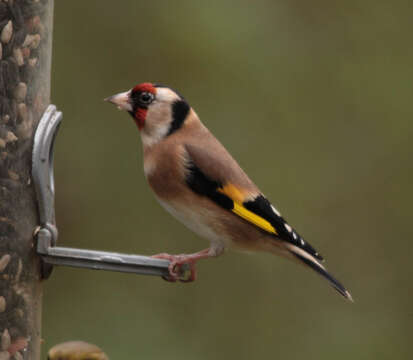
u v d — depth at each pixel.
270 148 13.74
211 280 13.16
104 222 13.01
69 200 13.02
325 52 14.25
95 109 13.24
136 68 13.47
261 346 12.91
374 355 13.19
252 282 13.29
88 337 12.16
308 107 14.07
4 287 7.95
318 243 13.75
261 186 13.62
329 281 9.02
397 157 14.27
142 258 8.07
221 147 9.28
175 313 12.66
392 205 14.06
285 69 13.97
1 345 7.98
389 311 13.58
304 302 13.28
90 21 13.45
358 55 14.52
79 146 13.12
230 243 9.14
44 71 8.18
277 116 13.85
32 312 8.06
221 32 13.65
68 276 12.52
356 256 13.88
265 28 13.97
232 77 13.73
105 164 13.14
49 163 8.05
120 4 13.54
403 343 13.34
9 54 7.98
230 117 13.70
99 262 7.91
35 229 7.92
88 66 13.34
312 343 13.10
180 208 9.12
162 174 9.07
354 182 14.02
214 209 9.03
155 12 13.55
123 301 12.48
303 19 14.30
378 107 14.36
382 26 14.55
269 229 9.07
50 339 12.12
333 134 14.14
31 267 7.98
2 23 7.97
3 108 7.91
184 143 9.09
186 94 13.60
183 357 12.22
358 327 13.34
